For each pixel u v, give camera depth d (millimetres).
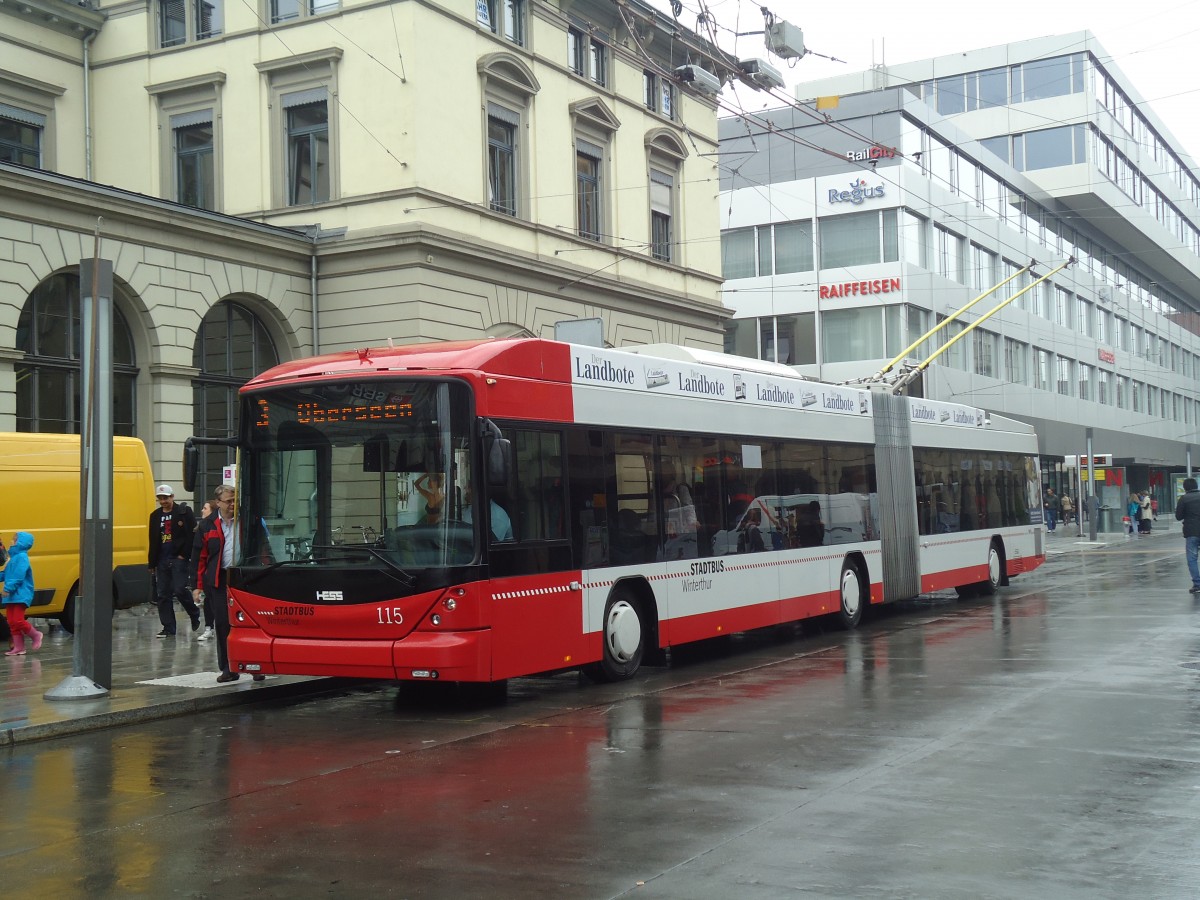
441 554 10344
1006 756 8148
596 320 17953
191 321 22078
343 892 5531
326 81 24438
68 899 5516
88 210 20312
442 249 23891
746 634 17188
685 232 32469
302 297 24266
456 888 5543
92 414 11539
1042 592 22953
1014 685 11266
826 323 46188
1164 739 8656
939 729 9164
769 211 47281
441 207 24188
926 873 5602
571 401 11781
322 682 12586
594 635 11891
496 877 5688
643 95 31016
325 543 10727
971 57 61344
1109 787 7250
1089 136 58375
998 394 52031
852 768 7875
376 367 10867
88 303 11602
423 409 10539
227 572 11227
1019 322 54875
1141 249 69750
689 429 13680
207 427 22984
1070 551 39188
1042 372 57531
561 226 27688
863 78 56969
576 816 6812
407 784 7812
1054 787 7266
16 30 25219
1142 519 52031
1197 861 5754
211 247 22406
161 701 11023
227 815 7090
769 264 47312
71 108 26328
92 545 11445
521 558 10898
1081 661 12797
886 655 13961
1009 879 5496
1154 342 76062
